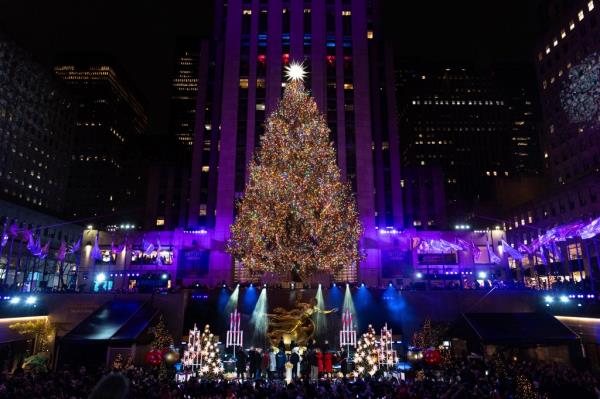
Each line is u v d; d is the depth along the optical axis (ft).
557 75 276.21
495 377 72.28
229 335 109.40
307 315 116.88
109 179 495.00
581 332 111.34
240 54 249.34
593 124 242.17
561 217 234.17
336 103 242.58
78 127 504.43
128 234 219.41
